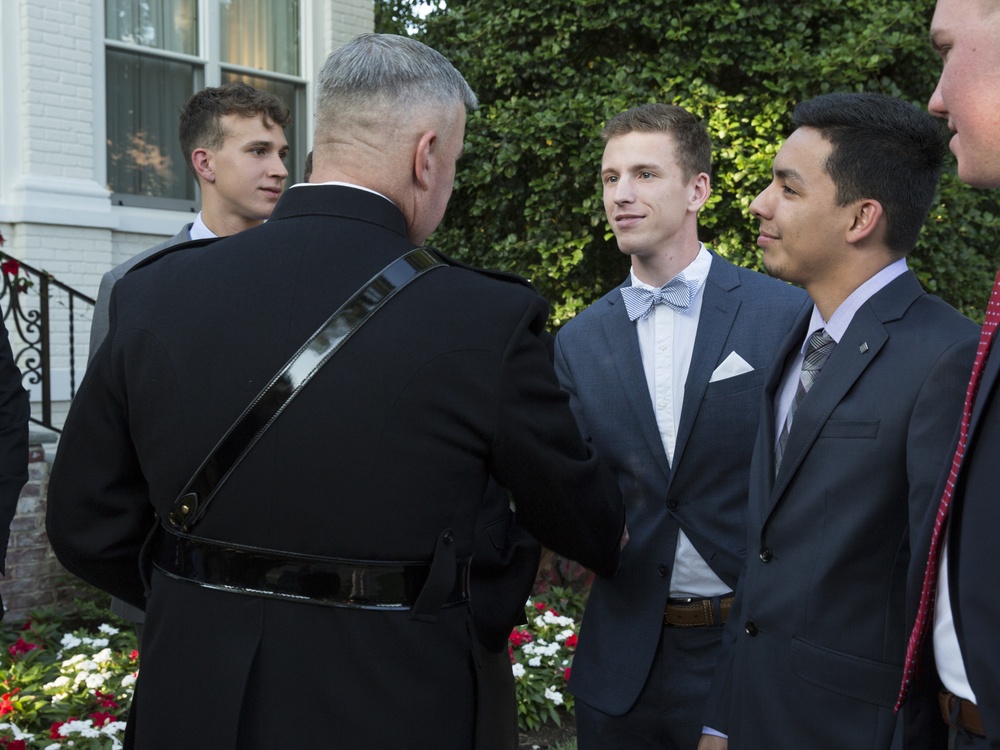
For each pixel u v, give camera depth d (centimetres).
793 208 157
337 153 142
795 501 153
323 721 125
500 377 130
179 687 130
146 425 133
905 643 142
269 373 127
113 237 600
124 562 148
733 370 201
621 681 203
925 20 592
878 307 151
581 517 147
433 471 128
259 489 127
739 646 163
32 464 487
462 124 149
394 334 128
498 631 162
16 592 480
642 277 218
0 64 545
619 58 610
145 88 624
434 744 129
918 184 152
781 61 556
